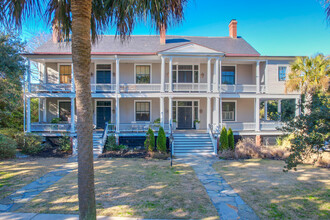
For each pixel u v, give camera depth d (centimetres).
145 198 700
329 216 587
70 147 1483
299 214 599
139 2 490
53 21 568
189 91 1703
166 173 1002
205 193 752
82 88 439
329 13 619
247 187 816
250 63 1909
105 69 1861
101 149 1445
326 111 505
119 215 580
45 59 1700
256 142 1702
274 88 1781
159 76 1880
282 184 850
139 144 1631
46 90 1620
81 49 437
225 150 1416
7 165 1120
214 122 1764
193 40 2061
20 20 490
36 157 1320
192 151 1491
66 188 790
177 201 680
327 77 1477
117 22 572
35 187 802
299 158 527
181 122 1927
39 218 562
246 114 1952
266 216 588
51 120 1761
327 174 986
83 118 439
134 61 1828
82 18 438
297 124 537
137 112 1897
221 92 1750
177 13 538
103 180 885
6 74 1345
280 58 1752
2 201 675
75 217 567
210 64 1766
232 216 586
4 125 1881
